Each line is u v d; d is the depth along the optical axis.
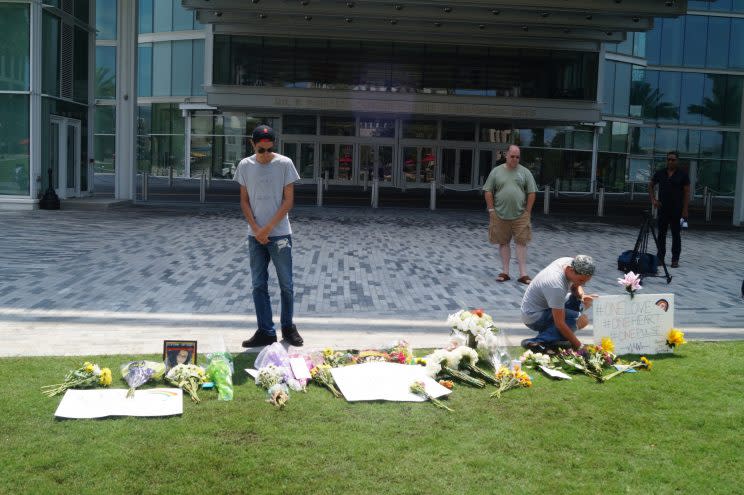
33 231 14.69
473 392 5.32
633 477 3.93
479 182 44.72
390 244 14.58
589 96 38.66
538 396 5.25
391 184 44.56
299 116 44.62
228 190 33.75
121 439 4.25
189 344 5.49
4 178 19.58
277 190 6.45
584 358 5.99
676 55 47.88
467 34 33.56
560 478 3.90
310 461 4.02
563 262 6.41
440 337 6.96
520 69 38.53
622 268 11.36
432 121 44.41
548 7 26.12
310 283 10.02
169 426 4.48
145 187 25.16
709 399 5.22
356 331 7.18
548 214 25.02
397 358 5.85
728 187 48.91
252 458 4.04
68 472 3.80
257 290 6.48
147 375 5.19
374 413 4.79
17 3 19.05
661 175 12.66
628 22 29.38
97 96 47.78
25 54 19.22
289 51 37.72
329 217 20.34
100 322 7.28
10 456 3.97
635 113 47.91
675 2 26.22
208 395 5.10
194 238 14.39
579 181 45.56
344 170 44.69
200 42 46.59
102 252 12.12
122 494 3.59
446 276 10.95
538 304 6.64
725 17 47.75
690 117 48.34
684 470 4.03
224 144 47.00
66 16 20.86
